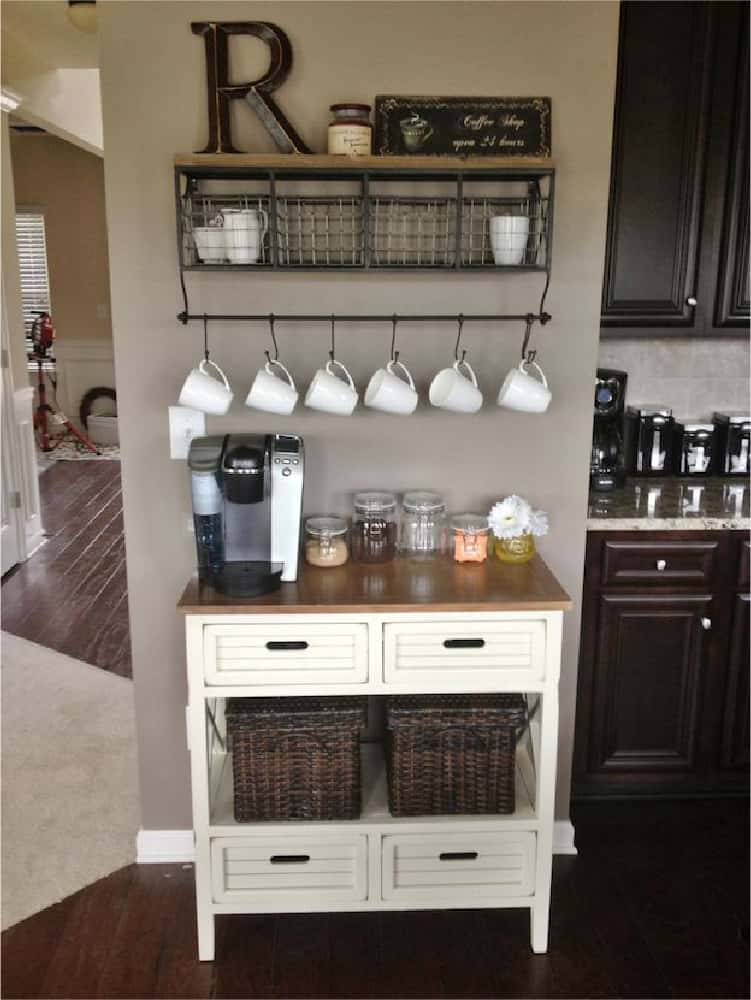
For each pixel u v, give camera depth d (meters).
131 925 2.18
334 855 2.04
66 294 8.30
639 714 2.57
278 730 1.98
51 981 2.00
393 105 2.05
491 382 2.22
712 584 2.48
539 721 2.00
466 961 2.06
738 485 2.80
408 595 1.93
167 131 2.05
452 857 2.05
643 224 2.56
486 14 2.04
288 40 2.02
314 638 1.90
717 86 2.48
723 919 2.20
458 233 1.99
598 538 2.43
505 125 2.07
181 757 2.38
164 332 2.15
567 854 2.44
